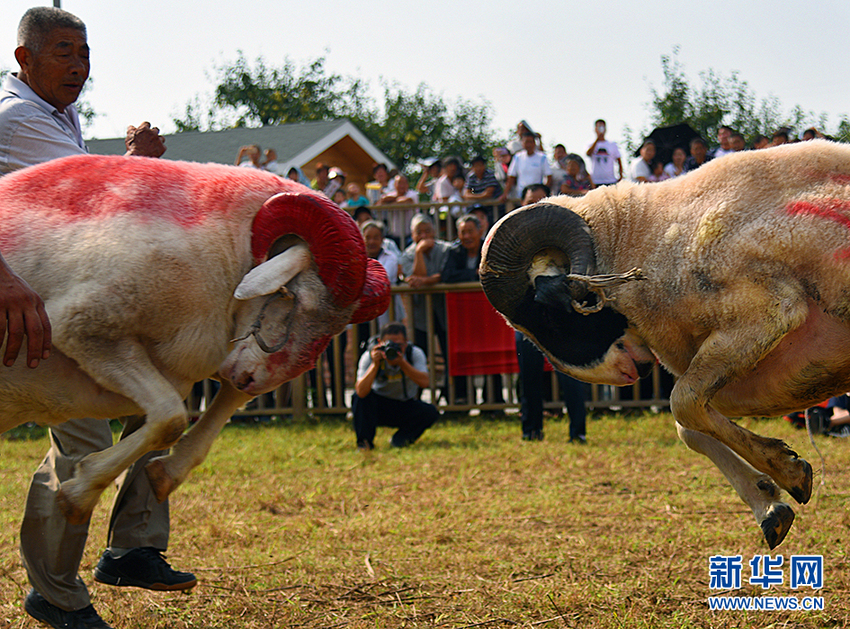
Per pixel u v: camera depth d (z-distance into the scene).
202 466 7.14
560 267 3.88
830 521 4.87
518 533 4.90
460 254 9.80
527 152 11.32
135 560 3.61
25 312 2.66
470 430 8.86
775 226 3.38
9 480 6.88
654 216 3.70
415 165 42.06
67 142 3.46
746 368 3.41
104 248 2.88
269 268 3.04
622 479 6.27
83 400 3.01
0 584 4.19
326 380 11.59
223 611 3.84
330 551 4.66
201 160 21.25
